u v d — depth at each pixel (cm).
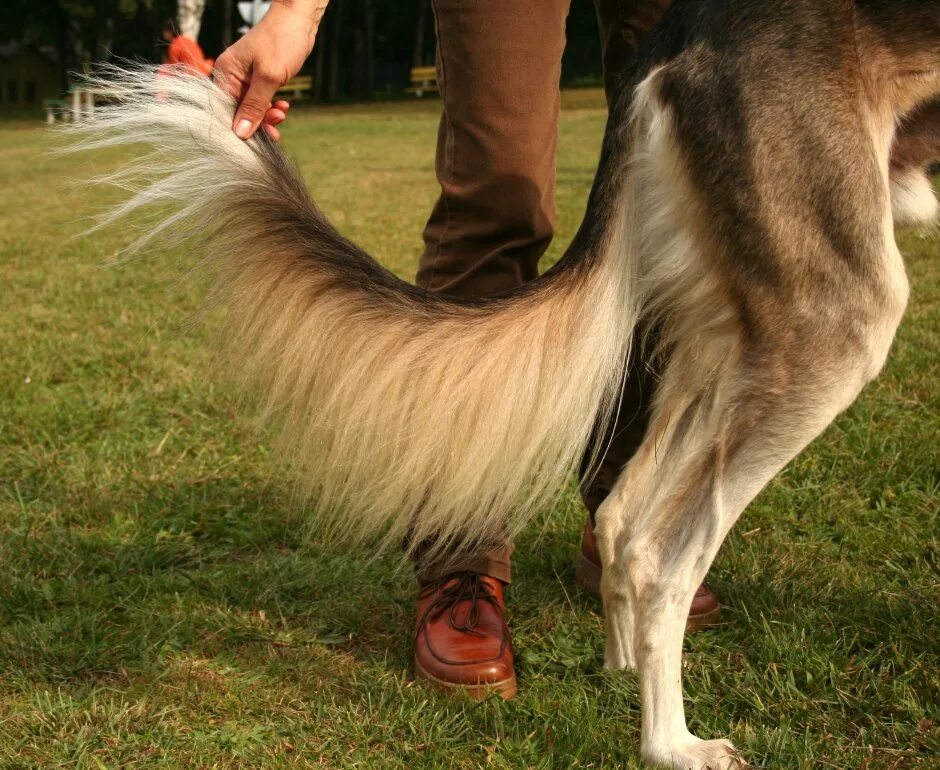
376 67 5862
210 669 258
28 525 338
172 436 412
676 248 216
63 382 482
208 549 331
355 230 927
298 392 218
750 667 255
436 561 259
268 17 222
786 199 204
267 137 225
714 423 216
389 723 233
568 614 287
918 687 246
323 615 286
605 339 222
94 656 259
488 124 246
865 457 380
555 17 245
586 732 228
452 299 221
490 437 218
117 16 3750
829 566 305
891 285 206
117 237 901
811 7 207
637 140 220
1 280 709
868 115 211
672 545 218
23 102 4634
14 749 224
